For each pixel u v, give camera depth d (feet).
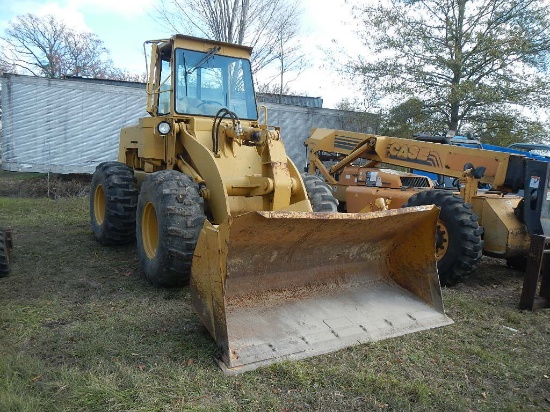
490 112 48.93
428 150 21.54
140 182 21.81
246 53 19.85
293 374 10.53
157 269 15.39
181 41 18.42
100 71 131.03
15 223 28.02
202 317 11.79
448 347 12.57
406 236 14.55
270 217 10.80
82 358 11.07
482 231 17.58
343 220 12.01
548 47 45.78
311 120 53.42
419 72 49.24
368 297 14.14
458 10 48.08
